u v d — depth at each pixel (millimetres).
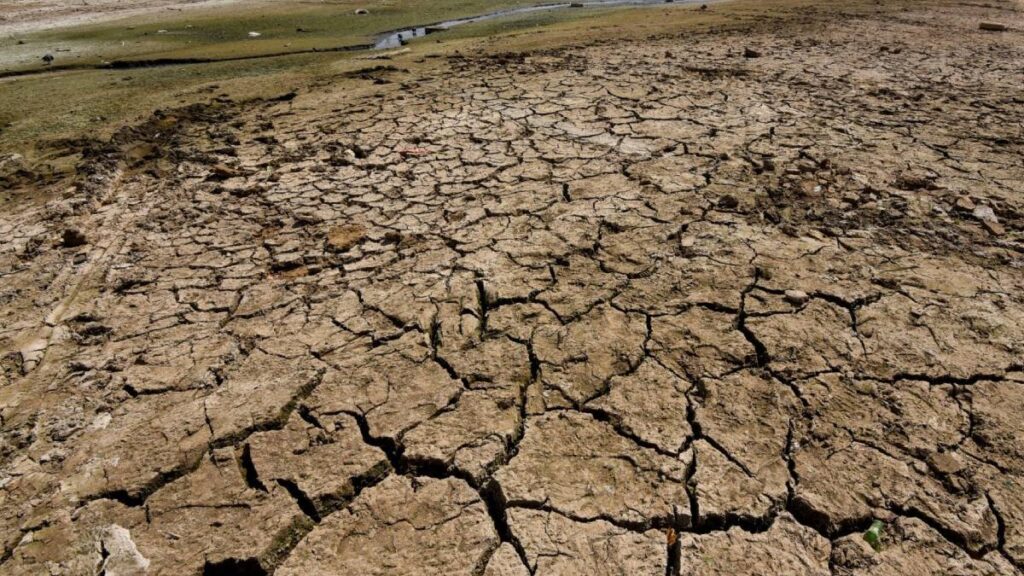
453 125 6512
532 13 17688
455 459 2508
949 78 7699
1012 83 7375
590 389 2844
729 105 6672
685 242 3980
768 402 2719
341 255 4098
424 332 3264
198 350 3229
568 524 2240
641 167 5172
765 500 2291
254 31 15000
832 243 3912
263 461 2529
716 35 11211
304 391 2898
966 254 3758
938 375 2816
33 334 3428
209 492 2414
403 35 14633
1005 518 2176
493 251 4008
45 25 16656
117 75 10352
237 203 4969
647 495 2332
